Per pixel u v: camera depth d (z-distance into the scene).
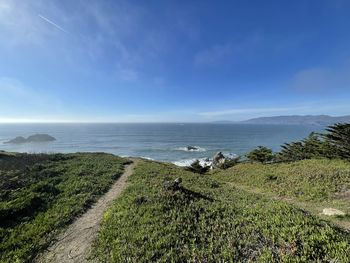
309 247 7.13
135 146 120.62
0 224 10.05
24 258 7.78
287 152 35.19
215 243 8.02
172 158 86.25
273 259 6.78
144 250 7.69
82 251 8.19
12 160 23.88
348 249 6.89
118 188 16.97
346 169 19.66
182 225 9.41
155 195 12.98
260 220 9.66
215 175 31.20
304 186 18.14
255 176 24.84
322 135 28.06
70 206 12.45
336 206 13.78
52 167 21.78
